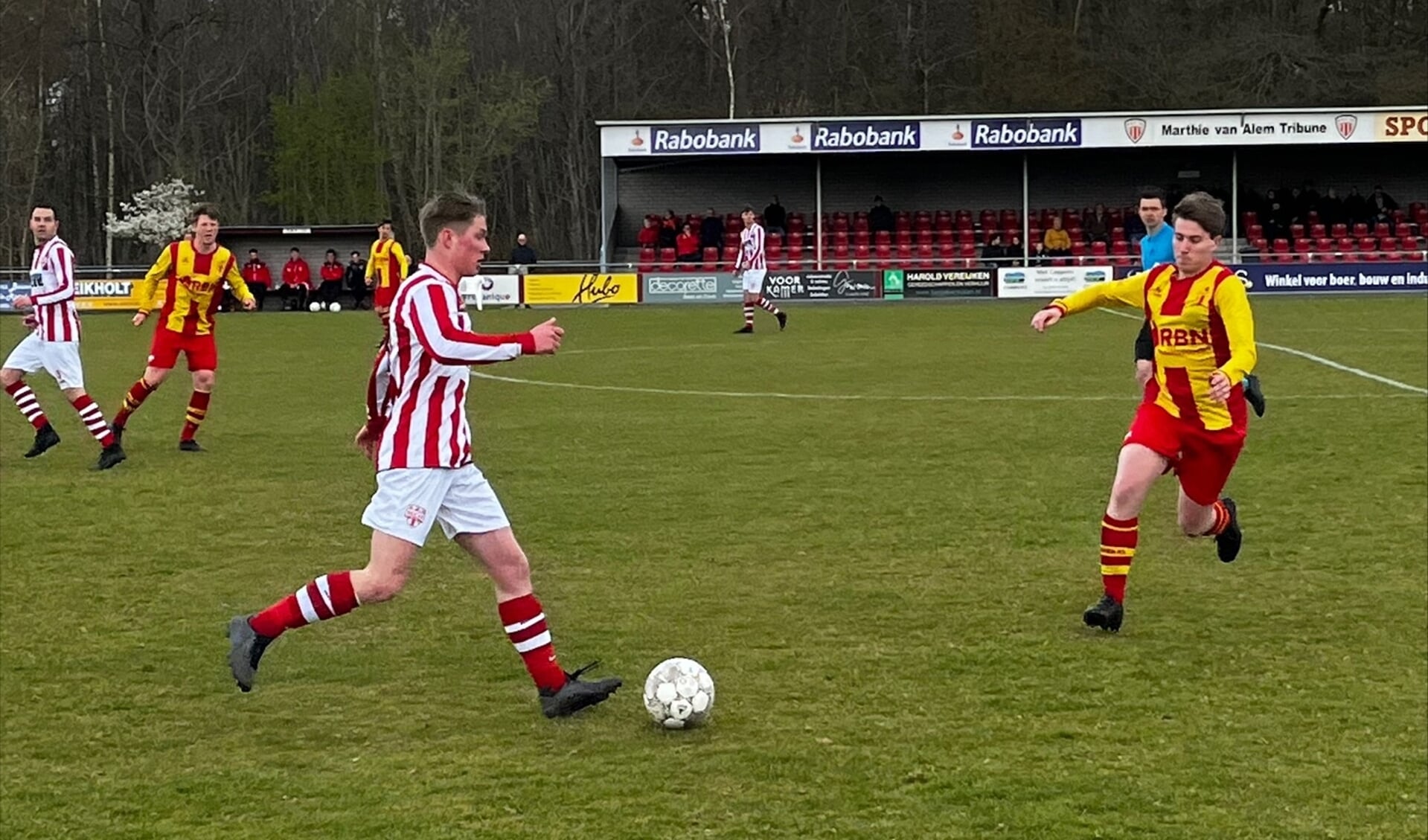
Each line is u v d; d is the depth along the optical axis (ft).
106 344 87.40
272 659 21.42
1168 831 15.05
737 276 126.41
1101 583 25.34
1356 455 38.37
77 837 15.28
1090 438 42.24
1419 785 16.25
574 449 41.73
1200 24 196.54
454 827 15.30
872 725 18.29
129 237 166.40
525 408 52.21
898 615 23.45
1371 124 127.44
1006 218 140.05
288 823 15.52
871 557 27.55
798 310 113.50
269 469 38.83
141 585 26.13
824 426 45.78
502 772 16.90
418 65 185.26
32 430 47.50
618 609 23.99
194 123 198.08
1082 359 67.51
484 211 17.88
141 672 20.98
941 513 31.63
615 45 202.18
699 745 17.66
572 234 203.51
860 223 138.72
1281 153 139.33
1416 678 20.06
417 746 17.84
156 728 18.61
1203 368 22.06
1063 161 140.46
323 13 203.51
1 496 34.94
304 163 191.93
